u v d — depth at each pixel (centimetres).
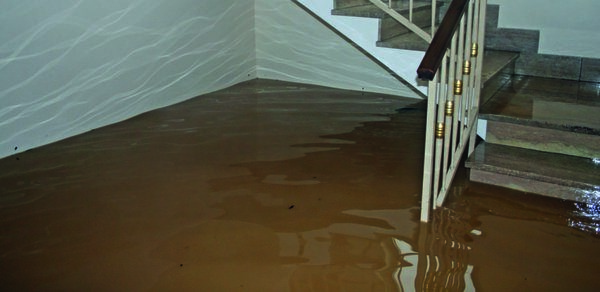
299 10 534
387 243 258
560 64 405
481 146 337
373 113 458
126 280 230
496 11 421
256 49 575
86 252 251
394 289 223
